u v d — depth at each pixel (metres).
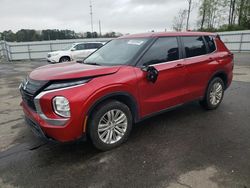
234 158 3.27
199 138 3.90
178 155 3.38
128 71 3.55
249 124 4.46
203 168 3.04
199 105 5.59
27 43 26.28
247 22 37.03
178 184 2.75
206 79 4.86
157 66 3.91
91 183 2.81
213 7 40.09
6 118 5.12
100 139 3.40
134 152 3.48
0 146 3.78
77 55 18.20
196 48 4.71
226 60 5.26
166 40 4.21
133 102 3.63
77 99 3.01
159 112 4.11
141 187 2.71
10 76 12.23
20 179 2.92
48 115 3.04
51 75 3.20
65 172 3.04
